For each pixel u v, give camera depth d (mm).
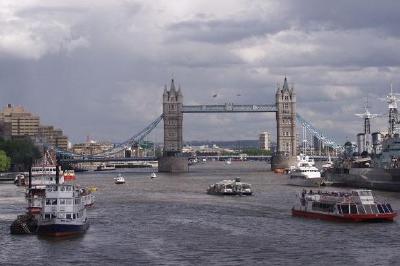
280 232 153750
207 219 179125
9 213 199250
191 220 177375
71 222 149500
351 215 167500
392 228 157000
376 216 167250
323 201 175875
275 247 134500
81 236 149875
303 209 181500
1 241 143375
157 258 125312
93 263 122000
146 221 176250
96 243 141125
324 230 155500
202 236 149250
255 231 155750
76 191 156250
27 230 152375
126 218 183125
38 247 136875
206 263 120625
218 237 147625
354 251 129375
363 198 170000
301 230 156125
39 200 184250
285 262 120500
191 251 131625
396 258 122562
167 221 175875
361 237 145000
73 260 124750
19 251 133125
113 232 156000
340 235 148125
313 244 137375
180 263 120812
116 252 131375
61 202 150125
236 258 124438
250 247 135000
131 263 121438
